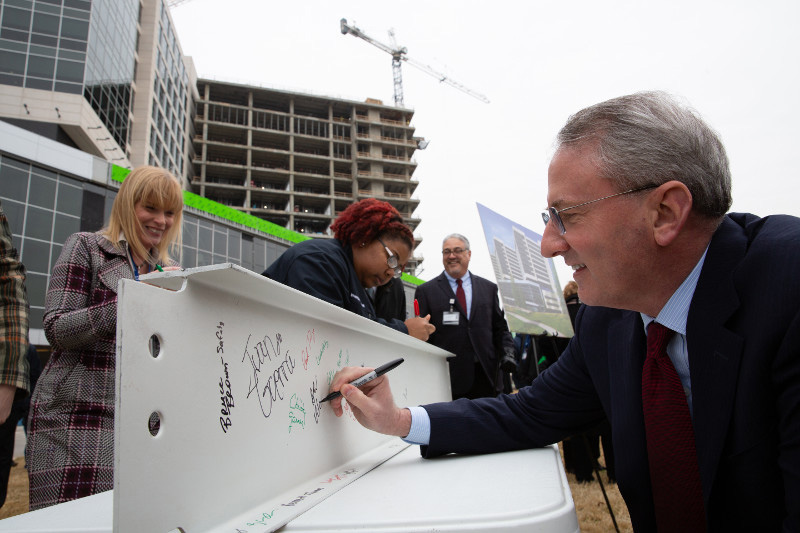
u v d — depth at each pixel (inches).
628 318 37.0
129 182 59.5
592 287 33.0
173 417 20.3
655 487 31.0
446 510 21.7
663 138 28.8
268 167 2581.2
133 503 17.6
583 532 88.8
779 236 28.4
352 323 41.3
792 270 26.1
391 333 51.1
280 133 2544.3
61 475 47.0
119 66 1423.5
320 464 33.4
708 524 28.1
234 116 2568.9
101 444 49.8
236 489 23.8
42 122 1133.7
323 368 36.4
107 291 53.9
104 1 1304.1
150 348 19.6
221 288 24.5
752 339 26.9
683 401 30.7
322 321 36.8
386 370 36.6
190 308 22.3
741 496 27.4
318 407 34.7
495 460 36.1
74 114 1166.3
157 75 1711.4
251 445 25.6
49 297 50.6
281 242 1288.1
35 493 47.4
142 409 18.6
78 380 50.3
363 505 24.5
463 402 42.3
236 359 25.4
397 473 34.0
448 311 129.1
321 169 2682.1
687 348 29.5
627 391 34.9
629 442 34.0
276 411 28.6
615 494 117.3
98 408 50.7
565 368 42.6
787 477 24.2
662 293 31.6
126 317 18.2
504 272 106.0
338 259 67.7
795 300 25.3
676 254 30.1
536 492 24.0
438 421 39.2
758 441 26.6
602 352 38.8
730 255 29.4
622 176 29.1
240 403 25.2
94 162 913.5
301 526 21.9
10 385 47.1
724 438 27.6
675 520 29.7
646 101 30.5
